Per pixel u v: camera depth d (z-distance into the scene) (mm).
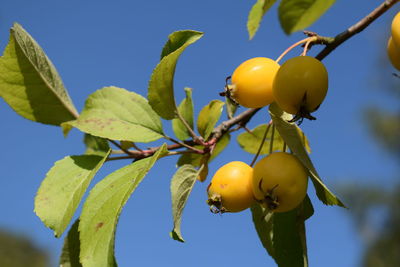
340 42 367
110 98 387
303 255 348
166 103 375
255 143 440
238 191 340
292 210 351
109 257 304
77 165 367
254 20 401
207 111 397
